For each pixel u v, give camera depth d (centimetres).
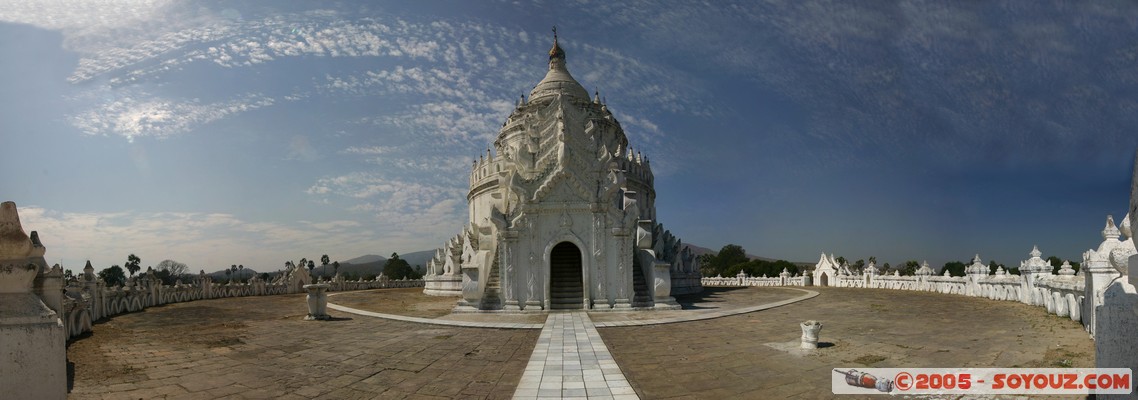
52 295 754
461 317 2592
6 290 570
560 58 6275
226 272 10638
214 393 1152
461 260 4741
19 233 575
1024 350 1438
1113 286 587
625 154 5656
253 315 2952
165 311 3253
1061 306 2130
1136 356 543
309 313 2620
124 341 1908
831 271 6041
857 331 1927
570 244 3391
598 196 2878
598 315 2570
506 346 1714
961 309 2672
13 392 545
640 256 3167
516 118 5597
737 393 1096
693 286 4747
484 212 5041
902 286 4834
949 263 8000
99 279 2845
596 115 5462
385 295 4900
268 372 1355
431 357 1537
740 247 12900
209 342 1872
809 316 2473
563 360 1452
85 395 1135
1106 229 1605
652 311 2747
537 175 2983
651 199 5366
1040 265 2673
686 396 1078
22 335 555
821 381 1180
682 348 1623
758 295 4200
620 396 1083
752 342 1722
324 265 10594
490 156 5159
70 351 1686
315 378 1284
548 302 2772
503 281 2802
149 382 1252
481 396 1102
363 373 1332
